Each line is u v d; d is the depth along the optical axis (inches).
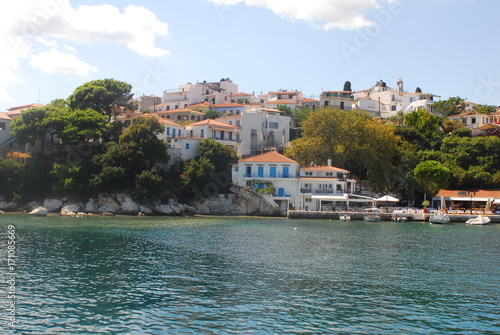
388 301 1261.1
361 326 1059.3
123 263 1699.1
